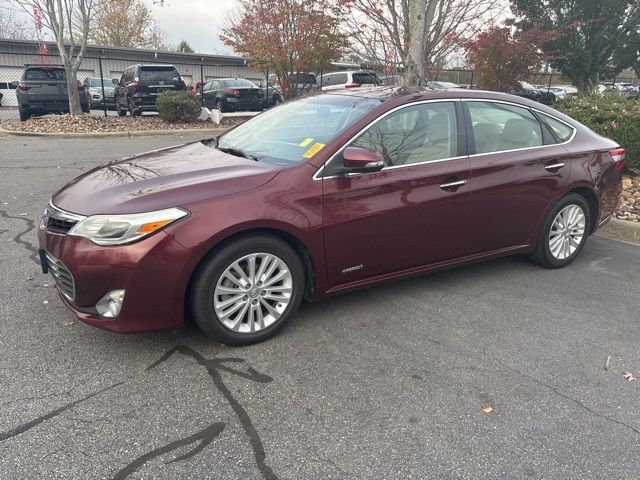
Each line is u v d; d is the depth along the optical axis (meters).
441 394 3.04
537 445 2.67
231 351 3.41
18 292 4.09
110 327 3.14
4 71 26.23
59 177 8.02
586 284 4.73
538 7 25.41
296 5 14.97
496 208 4.41
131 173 3.67
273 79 19.11
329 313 3.99
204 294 3.25
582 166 4.92
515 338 3.72
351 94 4.39
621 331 3.89
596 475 2.48
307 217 3.50
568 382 3.22
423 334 3.72
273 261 3.47
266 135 4.25
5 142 11.78
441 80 18.34
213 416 2.77
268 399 2.93
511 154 4.49
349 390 3.04
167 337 3.54
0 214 6.06
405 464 2.50
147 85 17.06
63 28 14.82
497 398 3.03
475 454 2.58
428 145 4.09
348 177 3.66
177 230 3.11
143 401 2.87
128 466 2.41
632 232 6.11
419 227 4.02
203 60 31.50
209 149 4.28
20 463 2.40
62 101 16.64
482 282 4.69
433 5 8.37
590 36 26.05
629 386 3.21
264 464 2.46
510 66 16.00
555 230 4.94
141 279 3.07
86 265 3.05
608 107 8.29
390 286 4.54
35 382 3.00
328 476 2.41
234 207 3.26
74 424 2.67
